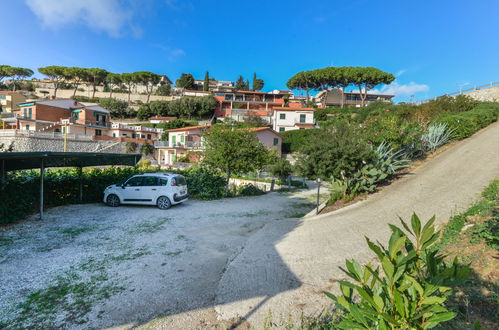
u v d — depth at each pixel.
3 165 8.47
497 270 3.71
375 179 10.90
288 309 3.77
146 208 11.12
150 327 3.45
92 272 5.06
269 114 56.47
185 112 62.69
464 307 3.15
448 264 2.18
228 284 4.57
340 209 9.61
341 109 51.22
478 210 6.29
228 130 15.41
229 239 7.25
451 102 24.08
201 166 16.47
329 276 4.77
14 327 3.44
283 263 5.44
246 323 3.50
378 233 6.77
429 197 8.74
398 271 1.54
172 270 5.21
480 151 13.23
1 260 5.50
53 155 8.35
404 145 13.77
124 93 80.31
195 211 10.77
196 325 3.49
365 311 1.63
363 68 58.28
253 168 15.62
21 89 75.94
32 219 8.84
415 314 1.57
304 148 11.48
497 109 22.89
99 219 9.05
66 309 3.85
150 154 47.28
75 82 74.25
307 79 62.12
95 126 45.44
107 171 13.51
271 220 9.45
